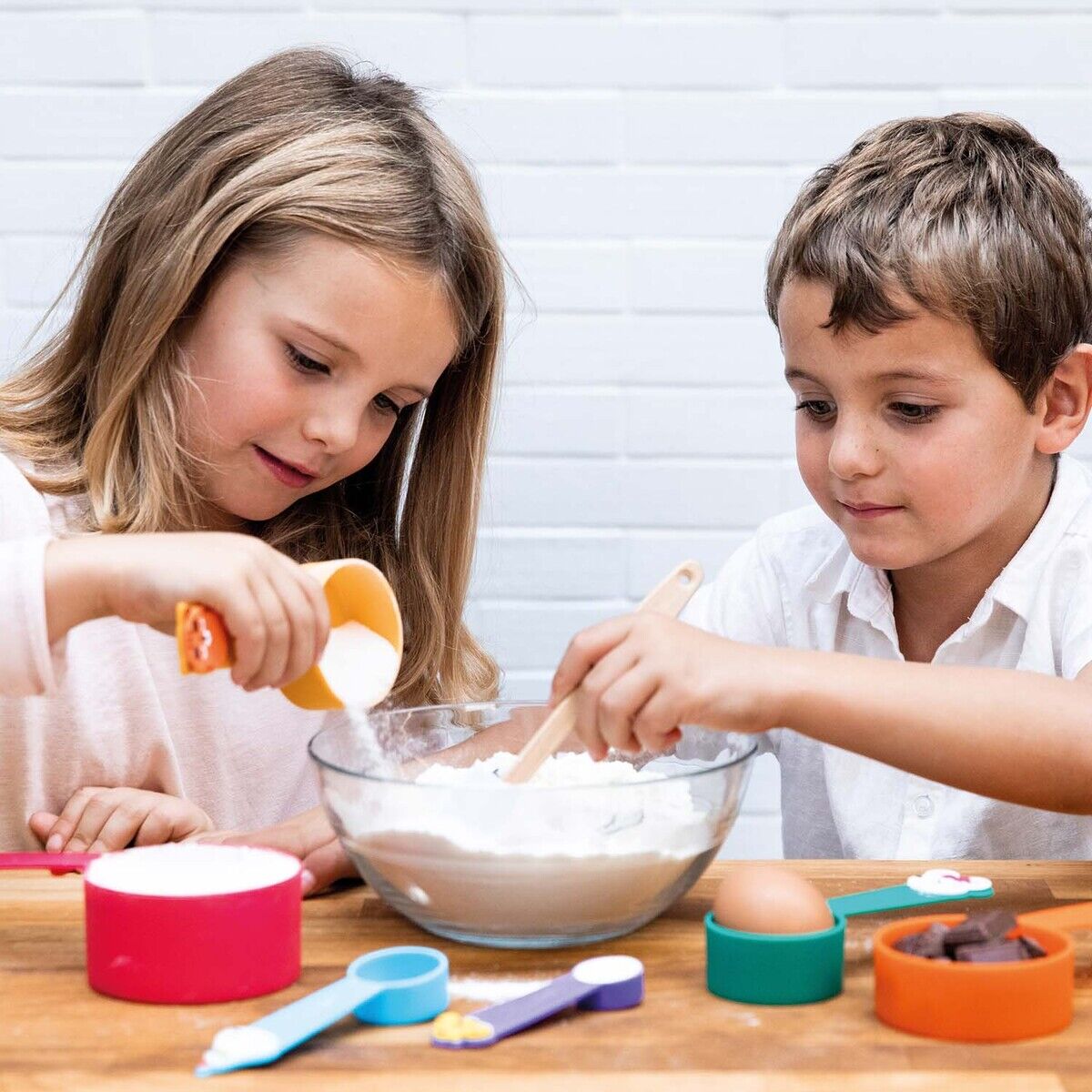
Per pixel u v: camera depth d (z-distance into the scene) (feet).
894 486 3.59
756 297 6.14
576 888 2.43
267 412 3.88
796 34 6.02
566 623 6.26
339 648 2.96
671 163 6.09
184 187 4.07
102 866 2.44
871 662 2.85
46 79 5.99
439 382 4.52
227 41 5.99
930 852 4.06
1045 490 4.04
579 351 6.16
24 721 4.09
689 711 2.69
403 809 2.44
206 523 4.26
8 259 6.06
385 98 4.37
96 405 4.33
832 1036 2.13
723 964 2.28
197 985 2.25
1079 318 3.79
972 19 6.01
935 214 3.50
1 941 2.55
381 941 2.58
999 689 2.83
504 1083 1.97
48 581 2.71
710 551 6.26
